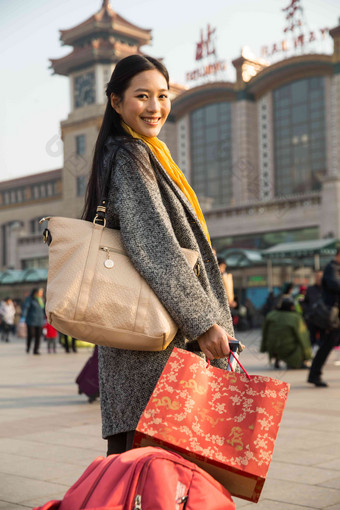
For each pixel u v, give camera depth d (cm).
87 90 5112
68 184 5153
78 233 184
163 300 178
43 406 735
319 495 369
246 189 4600
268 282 2777
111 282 178
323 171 4338
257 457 167
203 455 166
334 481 399
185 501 158
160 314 177
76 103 5100
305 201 3559
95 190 204
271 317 1142
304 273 2839
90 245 182
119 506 150
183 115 5031
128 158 192
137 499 151
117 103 212
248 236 3809
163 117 214
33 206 6053
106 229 187
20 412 691
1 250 6372
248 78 4600
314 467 433
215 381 175
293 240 3622
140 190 188
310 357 1134
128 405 190
